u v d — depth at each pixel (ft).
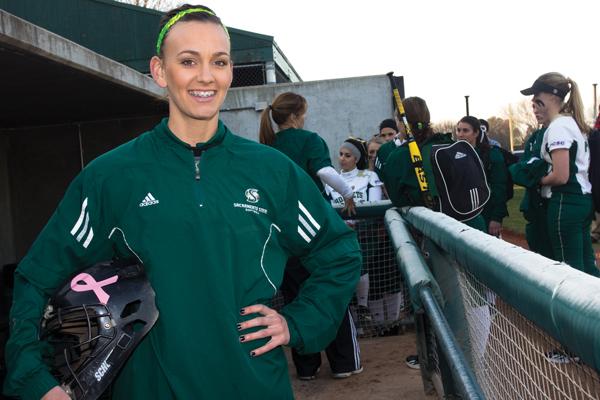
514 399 4.96
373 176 17.07
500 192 15.94
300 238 5.50
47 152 27.32
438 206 11.05
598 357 2.52
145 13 47.03
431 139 11.53
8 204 27.45
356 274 5.68
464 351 7.45
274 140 12.55
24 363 4.64
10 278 24.47
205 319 4.77
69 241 5.00
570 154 12.22
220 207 4.96
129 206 4.96
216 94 5.13
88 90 19.83
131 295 4.78
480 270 4.86
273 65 45.55
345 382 12.27
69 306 4.74
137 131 26.73
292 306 5.48
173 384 4.71
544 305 3.22
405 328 15.80
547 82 12.63
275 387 5.05
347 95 29.71
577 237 12.58
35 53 13.96
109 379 4.65
